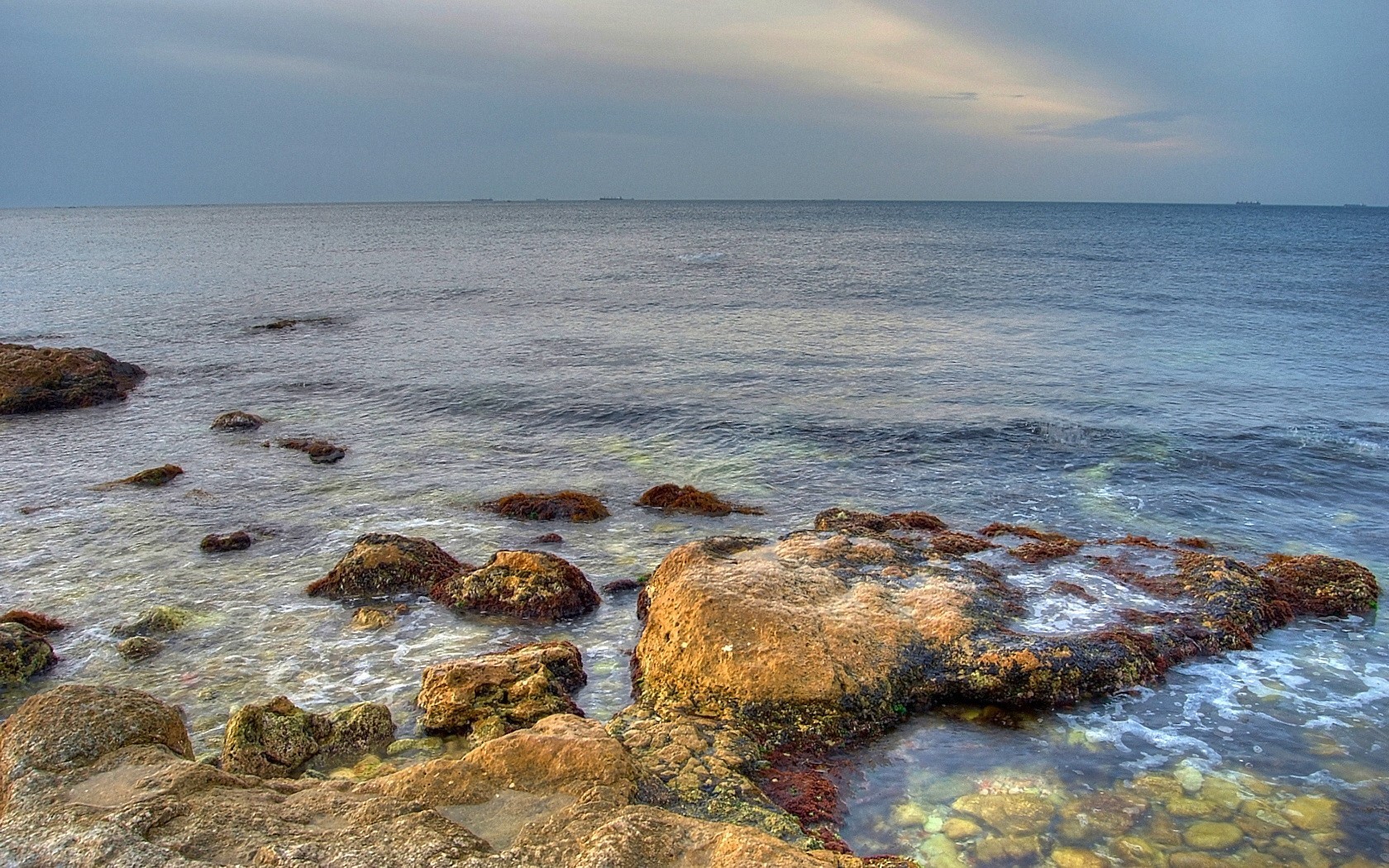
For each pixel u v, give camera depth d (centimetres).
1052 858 780
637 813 687
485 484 1969
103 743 791
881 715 1023
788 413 2519
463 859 626
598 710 1072
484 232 13950
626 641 1266
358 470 2075
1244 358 3281
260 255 8888
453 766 771
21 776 745
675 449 2225
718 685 1037
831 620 1110
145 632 1289
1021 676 1057
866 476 2011
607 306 4925
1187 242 10781
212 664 1198
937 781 907
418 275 6738
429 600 1394
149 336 3997
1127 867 768
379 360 3409
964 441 2245
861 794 887
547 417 2530
